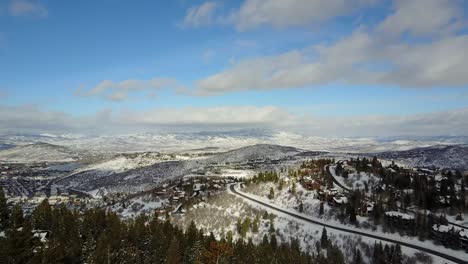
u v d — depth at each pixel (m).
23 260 85.00
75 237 104.38
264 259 109.94
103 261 96.38
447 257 104.44
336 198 165.75
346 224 142.88
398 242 119.44
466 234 113.81
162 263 107.56
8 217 107.50
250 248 115.19
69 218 114.69
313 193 181.38
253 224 152.50
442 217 130.88
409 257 107.69
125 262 103.25
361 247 120.62
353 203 154.00
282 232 144.50
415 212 146.00
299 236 138.25
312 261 113.00
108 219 123.94
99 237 107.50
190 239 120.44
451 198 150.25
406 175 189.12
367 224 138.25
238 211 177.25
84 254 101.31
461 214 140.75
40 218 112.69
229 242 122.50
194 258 108.38
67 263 95.62
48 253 87.75
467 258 103.06
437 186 177.25
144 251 112.69
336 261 112.81
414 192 164.00
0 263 82.50
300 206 165.88
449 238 113.25
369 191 183.00
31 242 92.44
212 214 183.00
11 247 85.06
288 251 118.31
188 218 186.38
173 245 105.12
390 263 107.06
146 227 126.50
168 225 129.88
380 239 123.56
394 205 153.38
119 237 109.44
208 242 117.31
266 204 182.25
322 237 126.88
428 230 122.62
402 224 130.00
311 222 148.62
